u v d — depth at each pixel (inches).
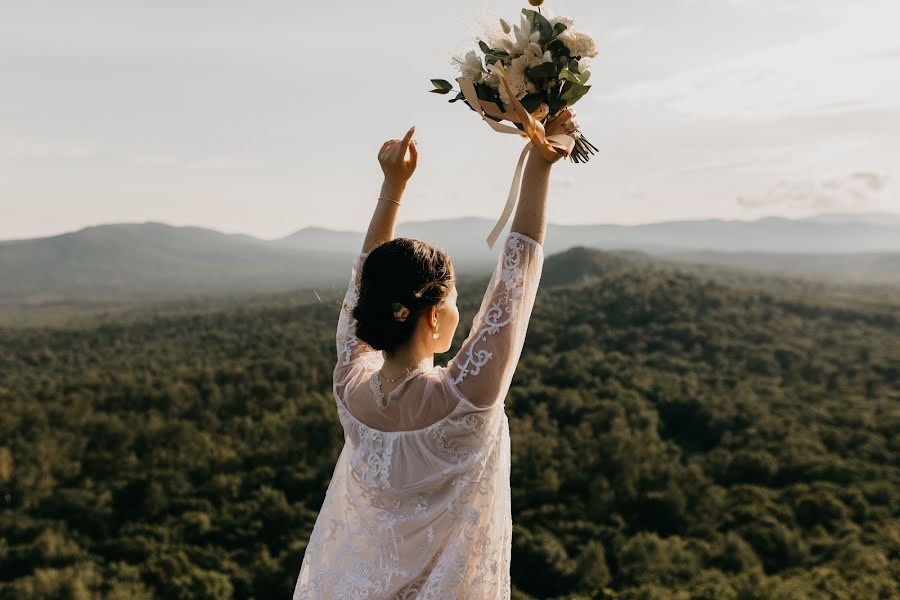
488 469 55.6
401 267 55.5
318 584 62.1
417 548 56.9
